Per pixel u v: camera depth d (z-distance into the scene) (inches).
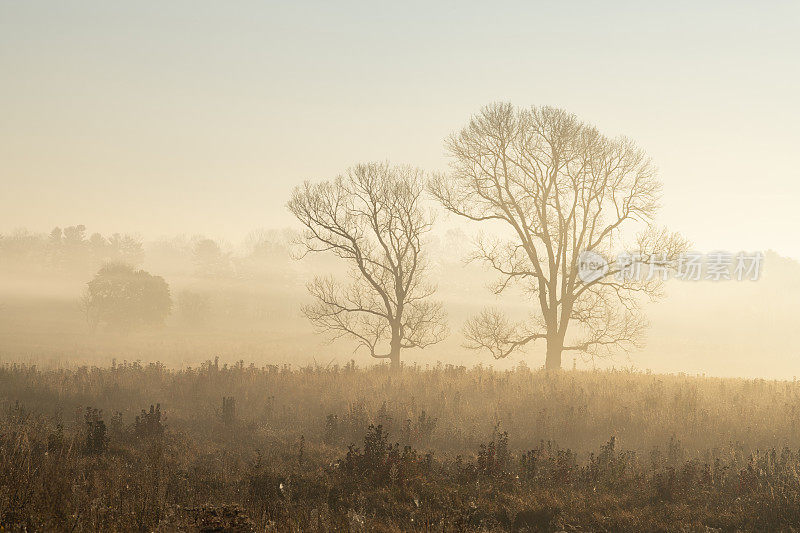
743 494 396.2
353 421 615.5
